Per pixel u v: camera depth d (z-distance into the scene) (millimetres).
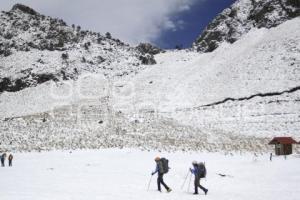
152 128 71062
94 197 15484
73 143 57375
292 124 70812
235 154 47344
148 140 60188
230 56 128125
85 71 139750
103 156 44750
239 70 109188
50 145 55906
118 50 171000
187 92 108375
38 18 181750
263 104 84500
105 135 63812
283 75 95188
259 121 75875
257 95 89875
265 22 140625
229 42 148375
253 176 26797
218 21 178750
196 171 17734
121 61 156750
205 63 134625
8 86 125625
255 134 68562
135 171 30203
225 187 20906
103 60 152875
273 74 97625
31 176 26266
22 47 155000
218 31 166250
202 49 170250
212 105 93125
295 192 18500
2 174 28062
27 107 106125
